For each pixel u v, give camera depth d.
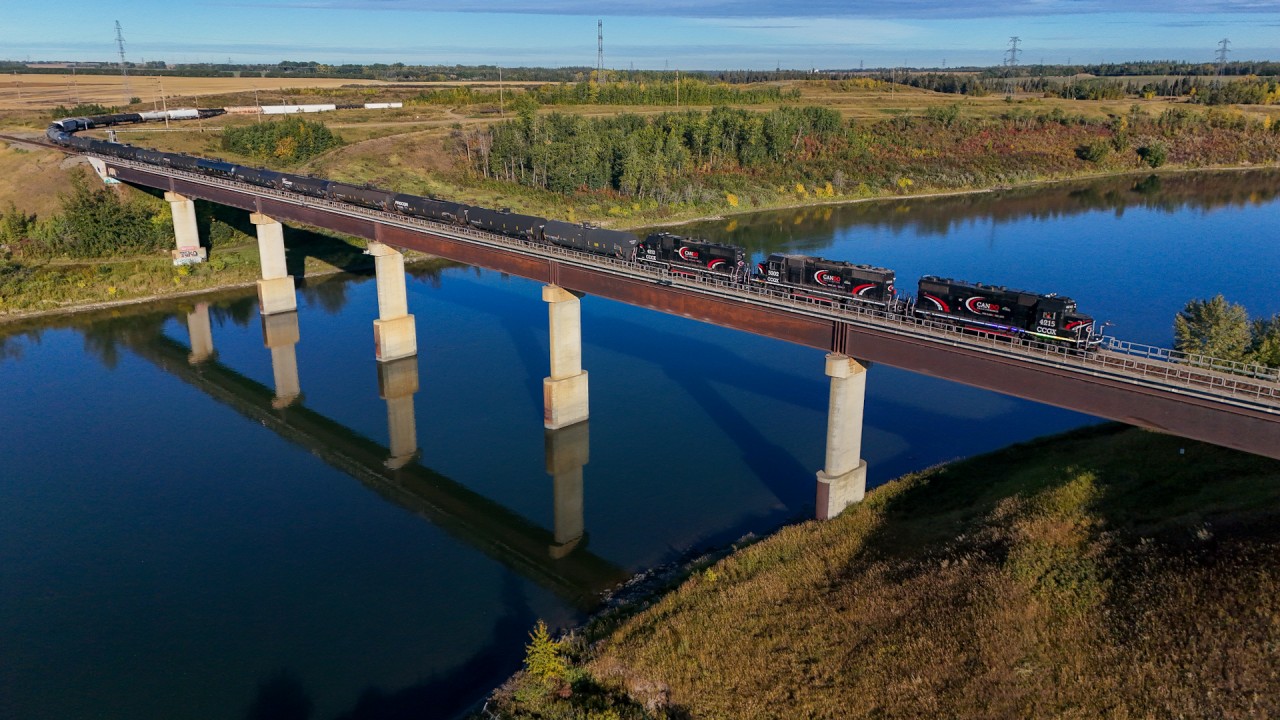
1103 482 50.50
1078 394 43.56
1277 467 48.44
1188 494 47.16
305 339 99.56
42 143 155.12
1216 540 40.97
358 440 72.81
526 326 102.94
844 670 39.19
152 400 81.81
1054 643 37.97
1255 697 32.59
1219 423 39.06
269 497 63.00
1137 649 36.44
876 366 87.12
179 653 45.16
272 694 42.00
